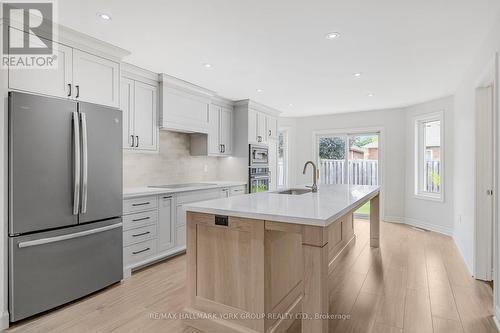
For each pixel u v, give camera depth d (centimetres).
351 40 265
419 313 224
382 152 586
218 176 535
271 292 192
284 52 293
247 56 305
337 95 471
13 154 207
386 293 259
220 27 241
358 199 242
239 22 233
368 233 485
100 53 273
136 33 253
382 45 275
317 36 257
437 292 261
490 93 289
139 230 311
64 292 236
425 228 514
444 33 251
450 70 346
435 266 327
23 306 212
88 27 241
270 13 218
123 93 325
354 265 331
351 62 320
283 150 686
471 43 271
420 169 539
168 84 376
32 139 216
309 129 666
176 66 337
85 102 250
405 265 331
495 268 219
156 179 410
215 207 201
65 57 245
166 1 202
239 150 512
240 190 487
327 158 656
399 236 461
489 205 287
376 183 607
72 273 241
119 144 281
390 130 579
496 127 224
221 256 200
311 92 452
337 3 204
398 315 221
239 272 193
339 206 204
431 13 217
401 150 568
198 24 235
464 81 362
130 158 375
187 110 409
